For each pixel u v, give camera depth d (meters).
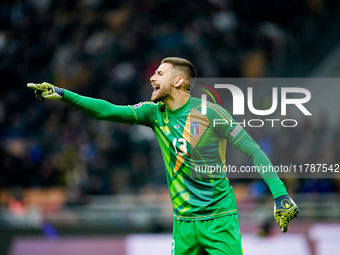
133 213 23.73
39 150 34.59
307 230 22.28
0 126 39.59
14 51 44.44
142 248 23.27
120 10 44.06
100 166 31.42
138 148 32.53
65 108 37.31
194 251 11.73
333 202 22.62
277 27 41.22
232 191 11.84
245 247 22.39
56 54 42.91
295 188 26.08
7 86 42.78
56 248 23.67
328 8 39.00
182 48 37.88
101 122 34.28
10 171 31.55
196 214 11.54
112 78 38.50
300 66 36.06
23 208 24.33
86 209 23.97
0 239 24.02
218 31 39.25
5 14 47.44
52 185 31.77
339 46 35.50
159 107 12.20
